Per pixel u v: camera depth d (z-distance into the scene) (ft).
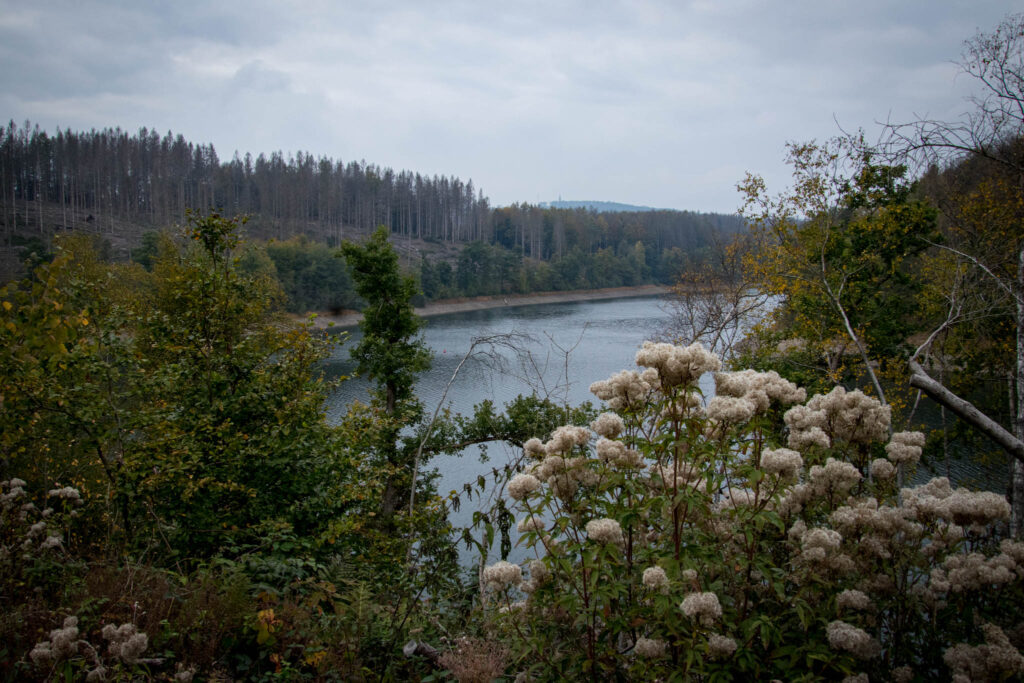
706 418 9.74
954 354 50.42
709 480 8.81
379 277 74.64
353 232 467.11
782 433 12.68
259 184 474.49
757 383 10.93
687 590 8.91
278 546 19.34
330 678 13.34
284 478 26.63
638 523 10.00
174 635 13.43
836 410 11.14
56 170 394.93
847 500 9.87
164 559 19.89
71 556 17.21
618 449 10.11
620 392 10.89
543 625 10.61
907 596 8.77
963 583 8.13
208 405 27.40
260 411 27.81
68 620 11.23
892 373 53.98
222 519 24.03
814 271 50.26
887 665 8.58
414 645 14.56
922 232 48.47
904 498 9.71
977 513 8.58
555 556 9.66
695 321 62.39
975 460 53.83
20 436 23.24
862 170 30.76
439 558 17.58
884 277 57.41
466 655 12.54
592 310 290.76
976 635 8.43
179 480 22.52
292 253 255.70
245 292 30.83
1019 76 20.18
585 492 10.69
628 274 407.23
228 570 17.25
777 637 8.16
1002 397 50.47
